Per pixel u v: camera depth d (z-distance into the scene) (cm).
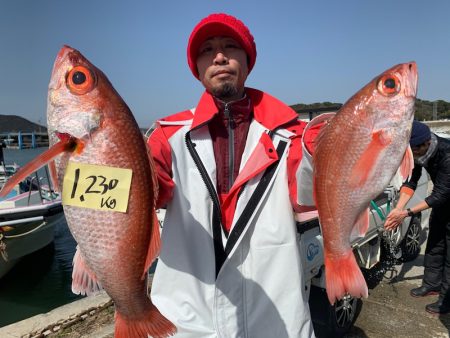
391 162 168
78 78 150
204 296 204
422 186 617
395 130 167
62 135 151
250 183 201
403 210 436
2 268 729
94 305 453
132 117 157
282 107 212
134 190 153
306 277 325
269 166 200
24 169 139
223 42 204
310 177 182
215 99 212
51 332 396
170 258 207
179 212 205
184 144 211
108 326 403
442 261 457
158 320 161
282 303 202
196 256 205
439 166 409
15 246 714
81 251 155
